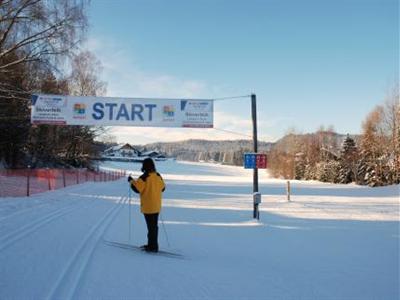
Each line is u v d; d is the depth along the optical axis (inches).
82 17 798.5
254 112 597.6
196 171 4330.7
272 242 403.5
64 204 633.6
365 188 1598.2
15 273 243.8
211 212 646.5
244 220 561.9
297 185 1947.6
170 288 231.5
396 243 409.7
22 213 490.6
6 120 1266.0
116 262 283.1
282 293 234.2
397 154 2250.2
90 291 217.6
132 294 217.2
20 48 790.5
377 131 2428.6
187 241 390.6
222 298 219.3
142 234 410.0
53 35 778.2
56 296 206.8
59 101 585.9
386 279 274.2
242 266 296.0
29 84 936.3
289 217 613.0
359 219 604.1
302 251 363.9
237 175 3976.4
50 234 369.1
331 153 3476.9
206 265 292.7
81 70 1740.9
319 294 235.6
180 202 823.7
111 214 554.3
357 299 229.6
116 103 588.1
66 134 1878.7
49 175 1165.7
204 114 593.3
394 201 968.9
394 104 2269.9
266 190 1441.9
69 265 266.7
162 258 308.2
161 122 591.5
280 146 3782.0
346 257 343.0
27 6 749.3
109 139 2192.4
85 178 1557.6
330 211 710.5
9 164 1547.7
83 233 386.0
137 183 327.0
